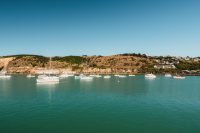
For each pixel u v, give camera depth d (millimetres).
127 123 40344
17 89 91938
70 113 47969
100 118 43844
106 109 52156
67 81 135750
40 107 54031
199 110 51219
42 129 36875
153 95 75688
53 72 193875
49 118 43719
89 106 55469
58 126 38531
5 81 133000
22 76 179375
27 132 35406
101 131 36000
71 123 40344
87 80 144750
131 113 48031
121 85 111125
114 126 38594
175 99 67188
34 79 149500
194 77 180500
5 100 63906
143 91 87125
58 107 54156
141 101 63312
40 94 76750
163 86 107625
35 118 43719
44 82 119125
